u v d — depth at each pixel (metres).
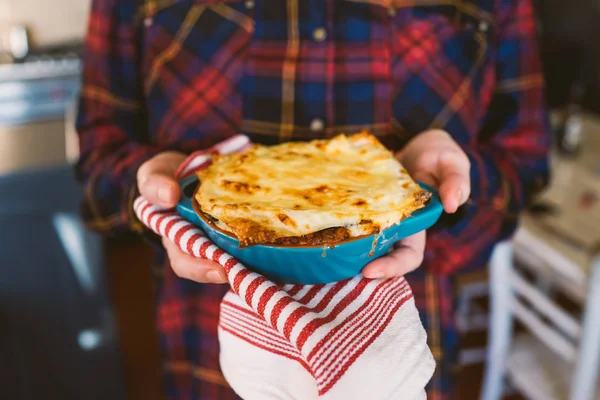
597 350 1.24
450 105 0.80
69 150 1.42
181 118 0.81
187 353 0.88
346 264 0.50
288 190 0.54
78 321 1.45
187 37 0.80
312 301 0.50
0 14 2.48
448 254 0.79
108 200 0.75
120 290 2.42
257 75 0.78
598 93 2.32
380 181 0.56
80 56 2.27
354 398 0.43
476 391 1.89
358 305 0.50
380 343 0.46
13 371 1.42
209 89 0.80
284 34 0.77
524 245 1.44
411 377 0.45
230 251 0.51
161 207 0.56
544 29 2.54
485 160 0.75
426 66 0.79
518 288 1.42
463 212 0.68
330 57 0.77
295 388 0.49
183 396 0.91
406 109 0.80
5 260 1.33
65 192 1.33
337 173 0.58
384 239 0.50
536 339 1.64
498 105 0.87
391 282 0.52
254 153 0.63
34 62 2.18
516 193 0.77
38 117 1.84
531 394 1.47
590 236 1.43
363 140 0.63
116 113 0.85
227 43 0.79
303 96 0.78
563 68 2.47
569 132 1.95
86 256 1.40
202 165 0.63
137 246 2.72
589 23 2.30
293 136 0.79
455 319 0.89
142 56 0.85
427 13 0.80
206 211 0.51
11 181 1.27
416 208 0.50
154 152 0.78
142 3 0.81
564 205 1.62
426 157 0.61
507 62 0.85
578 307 2.18
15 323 1.38
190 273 0.51
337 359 0.44
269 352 0.51
